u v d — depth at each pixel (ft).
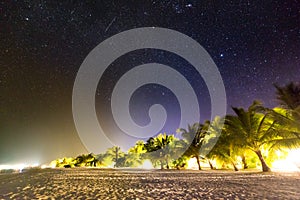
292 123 65.10
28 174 78.33
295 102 66.28
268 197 26.11
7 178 61.52
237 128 77.25
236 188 34.55
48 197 29.14
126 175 72.43
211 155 111.45
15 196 30.32
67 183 46.96
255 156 91.61
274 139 71.05
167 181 48.55
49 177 64.18
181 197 27.78
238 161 111.24
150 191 33.42
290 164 84.89
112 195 30.19
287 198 25.25
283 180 43.70
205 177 57.57
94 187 39.32
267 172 68.23
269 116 71.15
